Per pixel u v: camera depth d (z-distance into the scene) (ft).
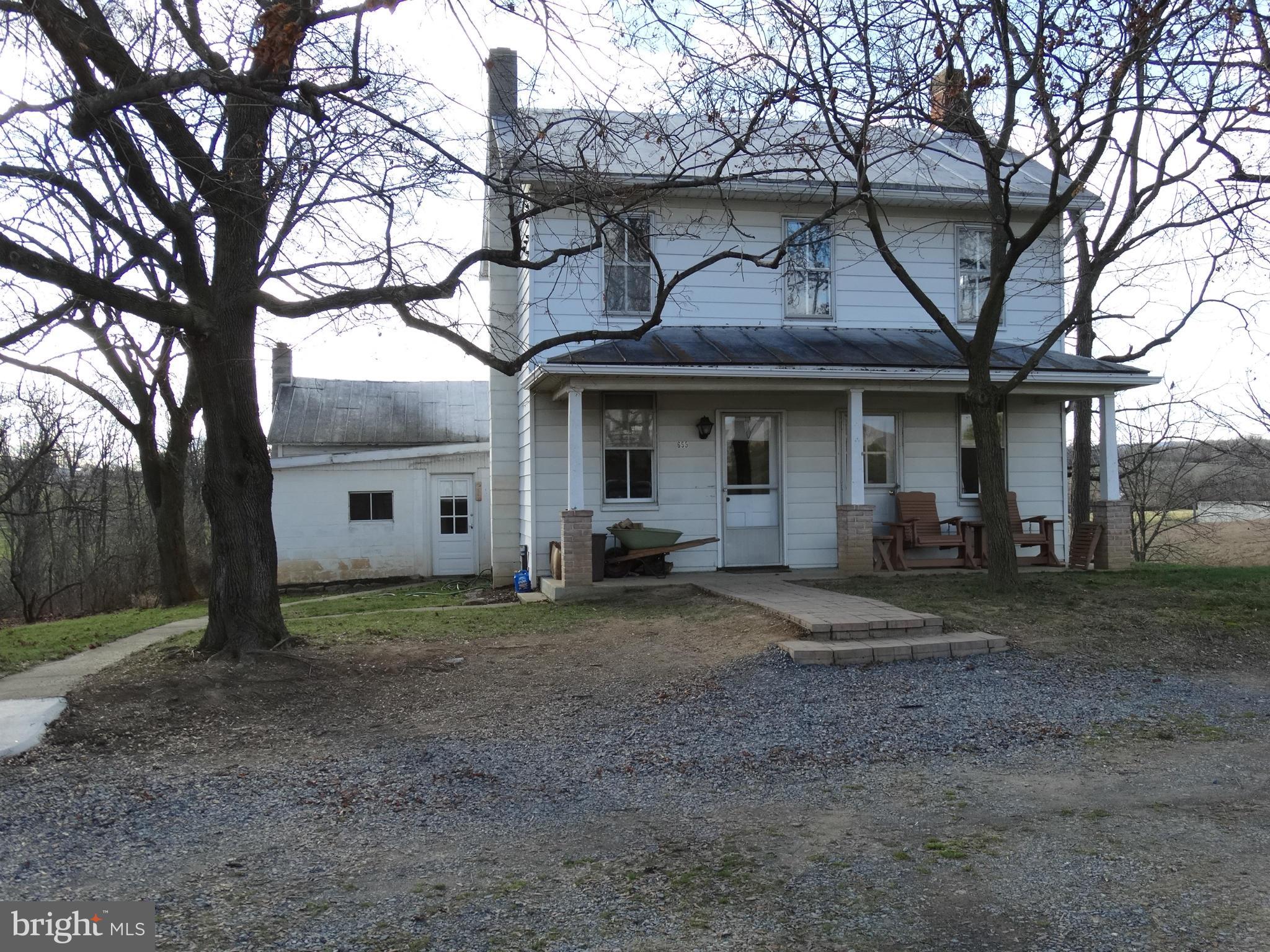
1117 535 45.11
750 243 47.91
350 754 20.22
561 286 45.65
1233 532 85.30
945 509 49.26
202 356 27.68
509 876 13.38
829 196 47.52
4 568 74.49
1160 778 17.93
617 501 45.93
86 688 24.49
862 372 41.57
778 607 32.65
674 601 39.14
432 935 11.38
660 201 46.42
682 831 15.35
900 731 21.40
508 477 53.67
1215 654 29.01
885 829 15.23
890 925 11.49
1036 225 34.27
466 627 35.12
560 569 43.39
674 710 23.36
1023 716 22.58
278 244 28.94
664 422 46.52
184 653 28.30
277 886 13.07
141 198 25.85
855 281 49.08
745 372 40.37
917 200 48.42
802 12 29.07
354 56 24.75
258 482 28.76
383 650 30.14
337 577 64.39
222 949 10.96
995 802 16.60
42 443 67.26
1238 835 14.53
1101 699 24.26
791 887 12.79
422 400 81.15
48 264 22.39
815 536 47.85
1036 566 47.11
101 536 81.35
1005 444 50.44
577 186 29.09
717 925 11.59
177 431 57.41
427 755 20.17
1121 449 87.10
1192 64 30.09
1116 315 38.06
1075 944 10.87
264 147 27.99
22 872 13.50
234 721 22.57
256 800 17.17
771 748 20.36
